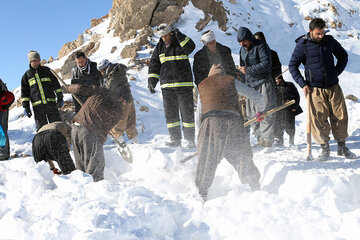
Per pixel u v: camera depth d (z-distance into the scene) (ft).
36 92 23.49
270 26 65.10
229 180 13.73
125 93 18.22
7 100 20.48
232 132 11.16
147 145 20.11
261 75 17.66
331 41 15.12
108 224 8.52
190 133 18.98
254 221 9.11
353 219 8.38
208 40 17.67
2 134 19.71
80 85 13.32
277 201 9.80
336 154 16.08
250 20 64.69
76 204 9.99
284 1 71.97
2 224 9.25
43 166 13.65
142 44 52.37
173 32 19.01
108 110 13.12
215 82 11.46
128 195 10.30
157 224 9.08
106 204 9.73
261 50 17.47
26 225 9.12
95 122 12.99
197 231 9.20
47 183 13.41
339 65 15.19
